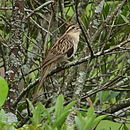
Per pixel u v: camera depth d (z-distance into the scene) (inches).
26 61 486.6
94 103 473.1
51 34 457.4
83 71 420.8
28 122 413.7
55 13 462.6
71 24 487.2
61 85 466.3
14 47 406.0
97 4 446.6
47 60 444.1
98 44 458.3
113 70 516.1
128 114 473.4
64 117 267.1
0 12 516.1
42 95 466.9
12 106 392.8
